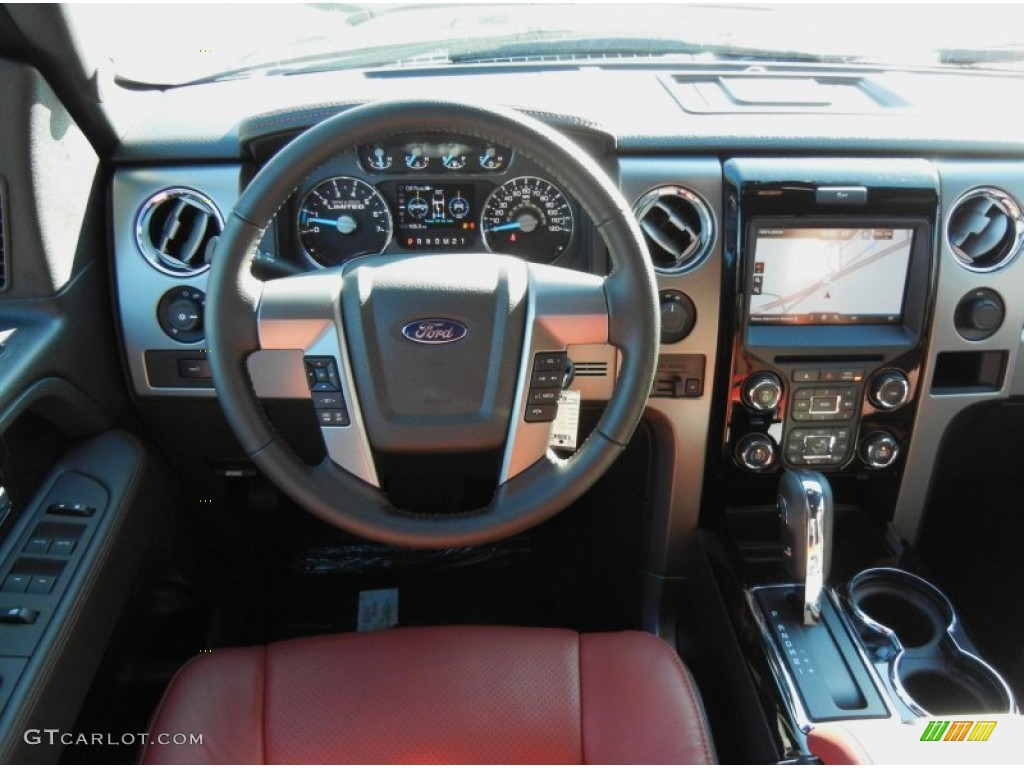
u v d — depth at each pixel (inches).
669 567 66.3
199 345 56.0
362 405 44.9
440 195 55.4
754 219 54.6
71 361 51.4
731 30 67.2
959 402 59.4
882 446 59.8
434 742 41.9
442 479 57.6
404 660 45.3
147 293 55.2
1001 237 56.5
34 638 43.8
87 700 48.7
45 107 48.1
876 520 64.2
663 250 55.9
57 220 50.0
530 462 45.7
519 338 44.6
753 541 61.9
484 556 80.4
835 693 48.6
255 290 43.4
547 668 44.9
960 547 72.9
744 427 59.2
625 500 68.6
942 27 67.2
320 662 45.3
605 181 42.3
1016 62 68.7
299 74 64.3
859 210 54.4
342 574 79.3
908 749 37.3
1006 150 56.3
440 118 40.9
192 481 64.4
